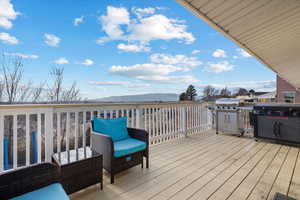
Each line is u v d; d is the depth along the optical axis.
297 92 14.71
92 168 1.81
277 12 2.28
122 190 1.87
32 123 3.54
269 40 3.37
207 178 2.14
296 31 2.96
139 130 2.54
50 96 6.01
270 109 3.86
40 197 1.08
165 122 4.00
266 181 2.06
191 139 4.23
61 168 1.59
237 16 2.36
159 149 3.37
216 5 2.07
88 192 1.83
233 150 3.33
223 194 1.78
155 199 1.70
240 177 2.17
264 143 3.86
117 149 2.08
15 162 1.92
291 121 3.58
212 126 5.58
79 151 2.07
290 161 2.73
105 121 2.48
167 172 2.32
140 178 2.14
